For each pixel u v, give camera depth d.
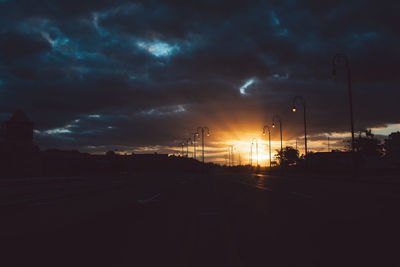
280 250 6.31
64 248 6.97
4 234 8.83
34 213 13.45
